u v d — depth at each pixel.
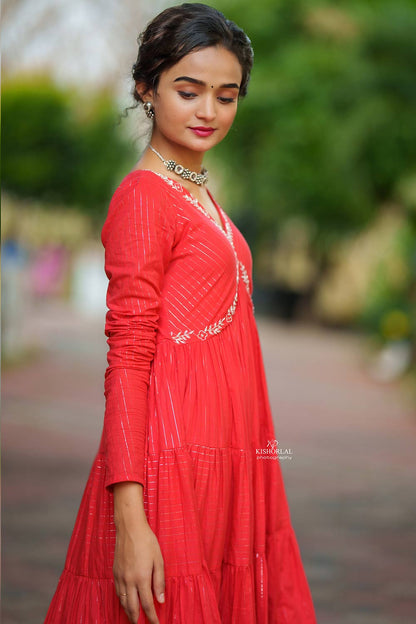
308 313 28.72
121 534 2.19
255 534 2.47
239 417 2.40
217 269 2.40
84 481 7.36
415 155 16.03
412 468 8.52
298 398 13.21
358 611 4.71
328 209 20.08
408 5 15.69
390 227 20.48
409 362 15.72
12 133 16.94
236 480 2.38
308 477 7.96
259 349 2.63
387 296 18.41
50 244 30.75
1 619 4.36
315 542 5.97
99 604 2.30
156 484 2.26
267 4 18.20
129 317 2.27
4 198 18.20
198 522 2.29
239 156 20.05
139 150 2.71
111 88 13.90
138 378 2.26
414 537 6.18
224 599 2.37
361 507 6.96
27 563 5.25
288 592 2.56
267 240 27.03
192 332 2.38
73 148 17.42
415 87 15.56
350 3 17.48
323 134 17.00
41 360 16.03
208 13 2.37
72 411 10.89
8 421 10.02
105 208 18.92
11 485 7.13
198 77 2.35
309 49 17.70
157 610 2.22
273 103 17.89
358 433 10.38
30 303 27.06
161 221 2.33
